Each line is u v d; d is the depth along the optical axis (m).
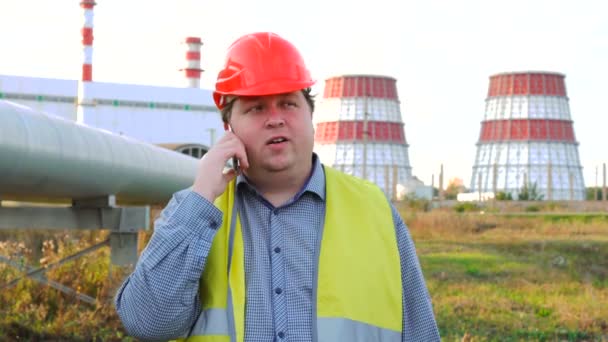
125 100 52.16
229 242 2.86
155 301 2.68
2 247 11.61
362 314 2.82
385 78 92.75
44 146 7.83
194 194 2.77
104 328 8.79
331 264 2.83
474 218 28.38
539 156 88.44
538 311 10.79
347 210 2.95
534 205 42.50
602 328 9.78
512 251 19.45
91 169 8.84
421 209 40.19
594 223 27.64
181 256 2.70
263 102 2.86
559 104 90.19
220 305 2.79
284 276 2.82
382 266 2.89
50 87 50.47
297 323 2.77
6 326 8.48
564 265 16.69
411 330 2.96
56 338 8.41
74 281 10.21
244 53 2.93
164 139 53.12
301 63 2.94
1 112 7.38
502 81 91.62
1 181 7.77
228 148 2.85
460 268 15.77
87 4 53.41
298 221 2.89
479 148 92.62
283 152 2.86
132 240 9.92
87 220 9.83
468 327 9.51
